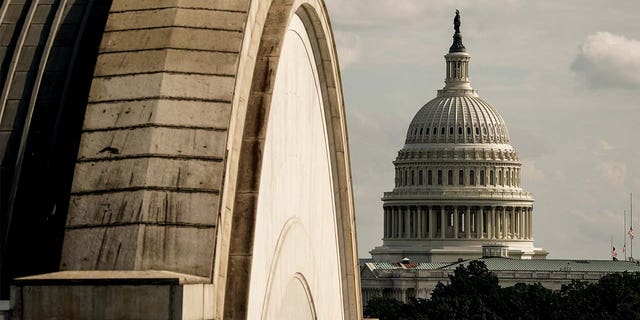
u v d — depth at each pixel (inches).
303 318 1524.4
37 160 1234.0
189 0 1162.6
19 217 1214.9
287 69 1414.9
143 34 1138.0
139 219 1047.0
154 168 1065.5
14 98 1272.1
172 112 1088.8
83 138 1082.1
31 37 1315.2
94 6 1334.9
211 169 1066.1
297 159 1481.3
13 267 1198.9
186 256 1037.8
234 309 1133.1
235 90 1112.8
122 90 1101.7
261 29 1236.5
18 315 986.7
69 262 1035.9
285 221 1407.5
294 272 1448.1
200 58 1118.4
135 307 979.9
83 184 1063.6
